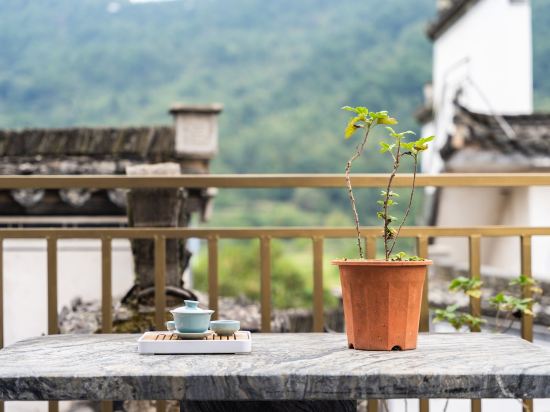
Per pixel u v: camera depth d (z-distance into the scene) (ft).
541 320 15.49
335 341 7.65
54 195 25.17
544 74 121.60
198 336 6.90
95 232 9.83
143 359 6.53
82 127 29.43
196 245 30.94
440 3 49.03
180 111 28.32
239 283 81.00
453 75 45.60
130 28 188.65
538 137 26.45
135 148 28.30
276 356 6.67
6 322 23.45
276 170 158.10
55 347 7.29
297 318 25.23
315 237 9.78
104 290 9.86
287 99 168.14
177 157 28.32
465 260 31.76
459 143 25.80
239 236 9.82
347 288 7.13
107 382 5.95
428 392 5.96
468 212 30.94
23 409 17.56
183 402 7.02
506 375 5.98
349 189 7.68
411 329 7.07
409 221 115.75
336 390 5.95
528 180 9.92
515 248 29.60
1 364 6.38
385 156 142.72
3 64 180.45
